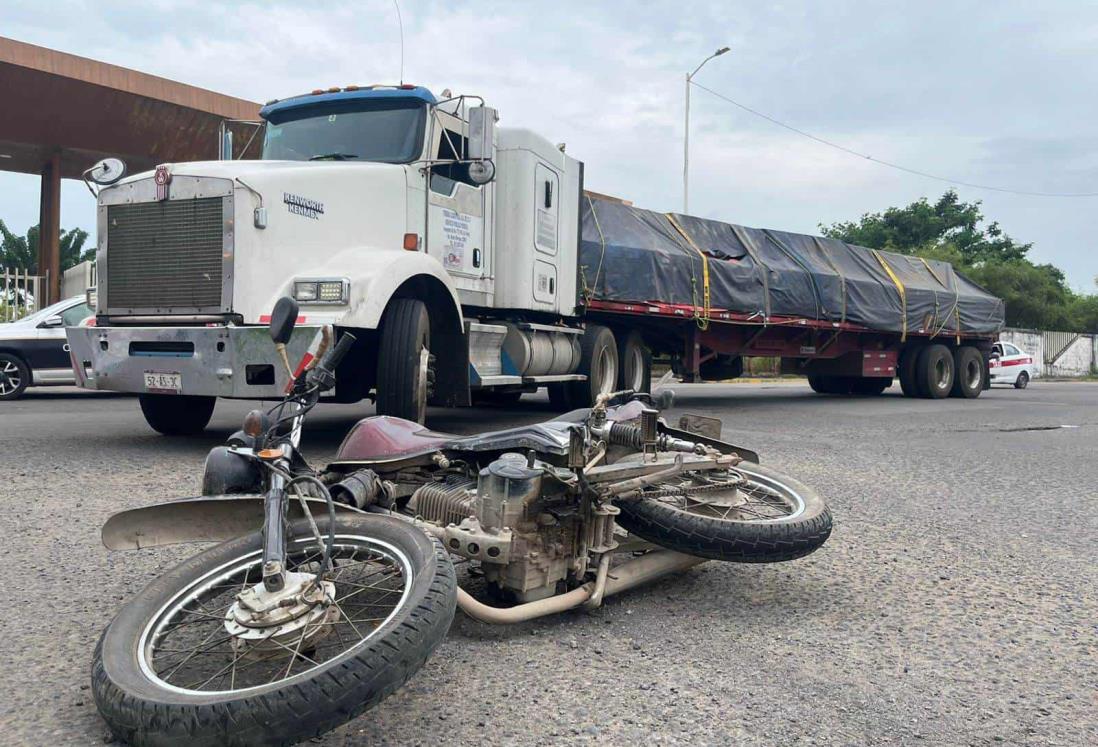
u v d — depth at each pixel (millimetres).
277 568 2271
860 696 2812
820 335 16797
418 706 2615
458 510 3213
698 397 17719
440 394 8219
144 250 6848
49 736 2414
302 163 7328
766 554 3547
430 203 8266
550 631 3295
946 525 5465
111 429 8859
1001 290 49312
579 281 11305
